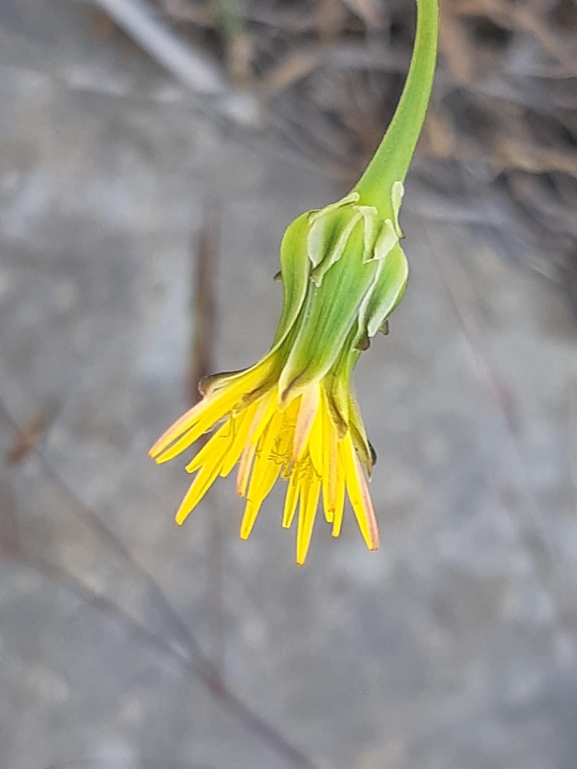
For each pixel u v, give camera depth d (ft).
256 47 0.43
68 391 0.45
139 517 0.45
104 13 0.44
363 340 0.21
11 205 0.45
